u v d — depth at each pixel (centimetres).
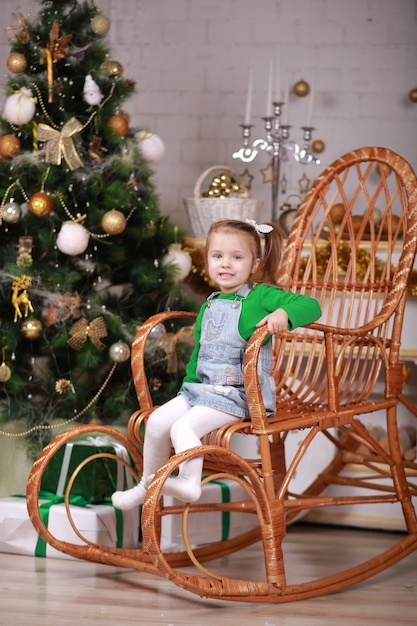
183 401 210
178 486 189
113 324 286
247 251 217
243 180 374
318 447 303
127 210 293
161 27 381
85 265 299
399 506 300
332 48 366
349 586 221
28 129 282
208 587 188
